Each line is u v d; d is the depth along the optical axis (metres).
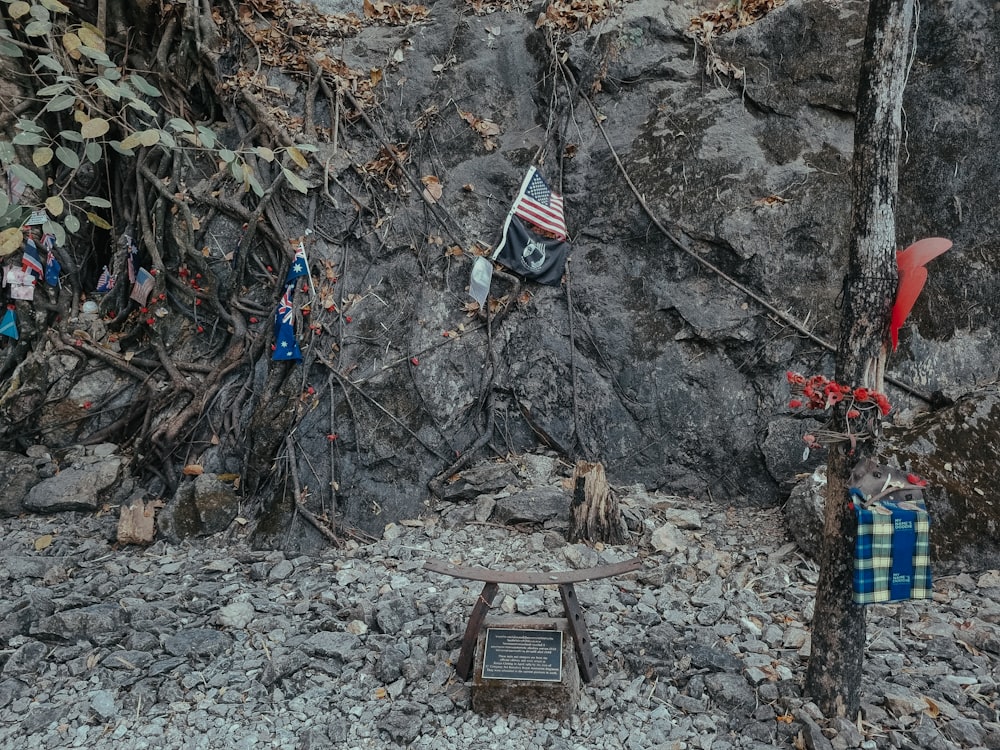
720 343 6.09
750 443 5.93
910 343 5.93
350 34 7.04
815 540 5.00
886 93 3.22
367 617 4.35
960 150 6.05
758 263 6.04
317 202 6.43
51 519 5.83
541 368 6.38
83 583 4.90
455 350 6.26
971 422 5.38
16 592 4.75
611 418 6.25
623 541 5.32
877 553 3.20
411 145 6.63
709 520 5.61
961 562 4.89
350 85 6.73
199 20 6.84
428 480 5.94
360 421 5.88
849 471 3.32
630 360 6.27
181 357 6.49
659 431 6.15
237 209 6.40
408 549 5.28
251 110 6.64
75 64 6.88
